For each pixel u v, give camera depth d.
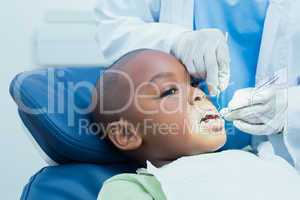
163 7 0.88
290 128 0.76
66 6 1.16
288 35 0.80
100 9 0.94
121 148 0.73
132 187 0.65
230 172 0.66
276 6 0.80
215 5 0.83
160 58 0.72
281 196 0.63
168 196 0.63
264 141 0.79
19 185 1.29
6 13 1.19
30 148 1.27
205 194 0.63
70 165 0.77
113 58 0.87
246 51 0.82
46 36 1.16
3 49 1.20
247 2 0.81
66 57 1.15
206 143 0.70
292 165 0.76
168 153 0.71
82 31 1.15
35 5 1.17
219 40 0.73
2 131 1.26
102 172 0.75
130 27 0.85
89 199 0.71
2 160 1.28
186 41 0.74
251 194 0.62
